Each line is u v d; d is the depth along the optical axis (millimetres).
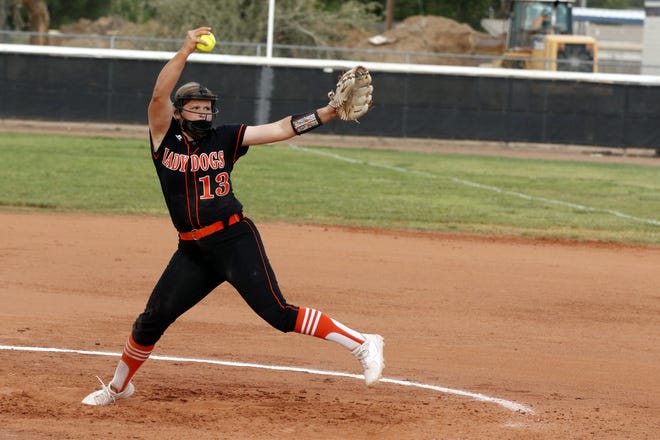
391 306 30016
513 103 100312
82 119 99062
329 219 48719
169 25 132500
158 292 17766
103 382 20109
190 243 17422
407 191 61750
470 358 23984
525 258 40094
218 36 129500
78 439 16250
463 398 20000
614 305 31641
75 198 52094
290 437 16766
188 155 17062
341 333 17672
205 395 19469
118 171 65125
